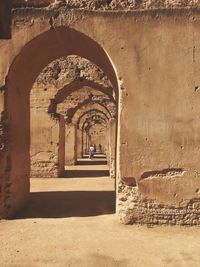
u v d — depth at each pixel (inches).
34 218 302.0
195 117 277.9
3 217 296.2
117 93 316.5
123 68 281.4
